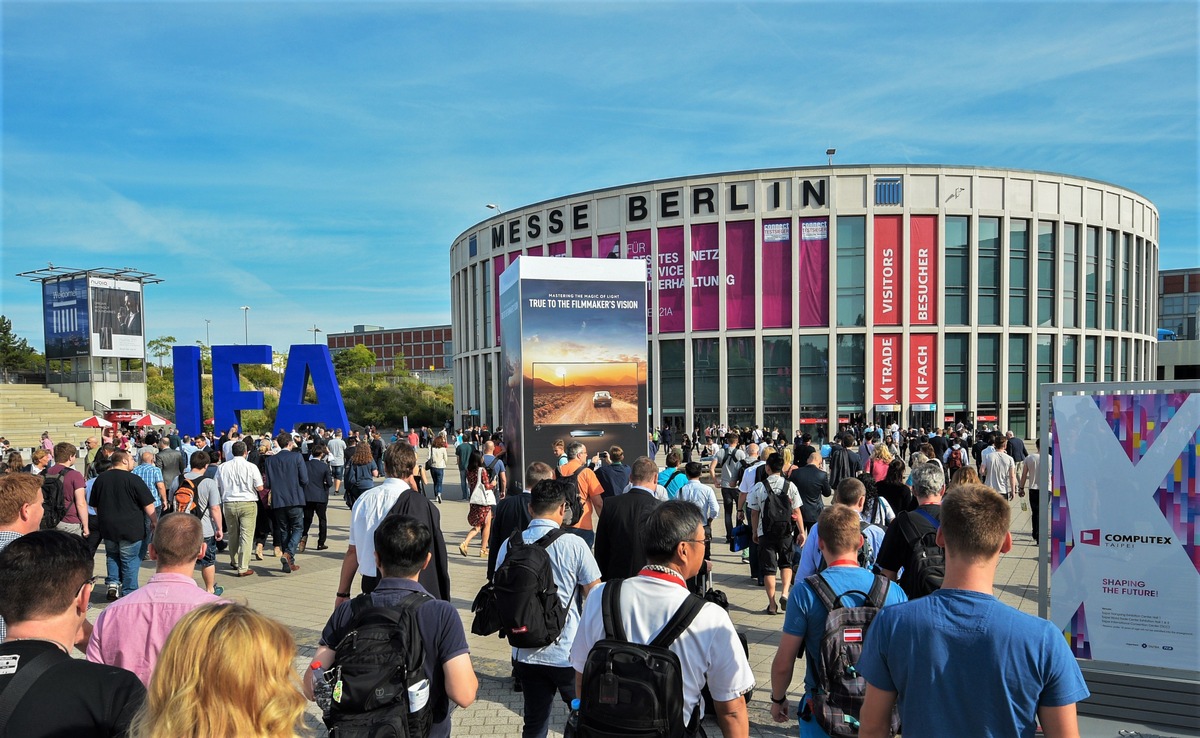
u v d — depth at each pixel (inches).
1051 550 174.6
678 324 1535.4
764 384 1480.1
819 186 1451.8
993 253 1456.7
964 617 90.0
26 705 77.8
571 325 483.5
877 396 1434.5
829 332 1445.6
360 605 115.4
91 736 79.2
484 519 442.9
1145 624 165.0
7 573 85.7
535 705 163.2
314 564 422.9
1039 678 86.0
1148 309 1721.2
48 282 1577.3
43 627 87.0
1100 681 167.5
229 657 66.7
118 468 321.4
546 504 176.4
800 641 129.3
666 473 339.6
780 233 1471.5
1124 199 1577.3
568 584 167.0
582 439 483.8
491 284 1878.7
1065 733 85.4
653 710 95.5
